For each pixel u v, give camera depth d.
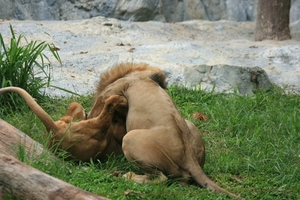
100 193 9.81
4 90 11.23
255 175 12.00
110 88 11.83
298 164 12.63
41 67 15.09
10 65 14.58
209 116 15.76
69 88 17.22
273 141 14.10
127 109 11.79
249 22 32.41
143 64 12.46
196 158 10.91
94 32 24.89
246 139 14.16
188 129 11.12
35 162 10.34
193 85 17.98
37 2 31.55
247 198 10.73
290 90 19.25
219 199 10.04
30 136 12.16
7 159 8.75
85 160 11.54
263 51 22.98
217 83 18.02
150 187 10.24
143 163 10.61
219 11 35.00
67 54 21.36
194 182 10.82
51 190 8.49
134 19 31.66
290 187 11.30
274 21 26.88
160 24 28.31
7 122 12.10
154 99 11.12
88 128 11.43
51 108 15.08
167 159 10.63
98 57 20.50
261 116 15.52
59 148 11.30
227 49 23.61
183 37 27.12
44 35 23.44
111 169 11.24
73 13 31.59
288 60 22.25
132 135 10.74
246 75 18.22
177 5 33.84
